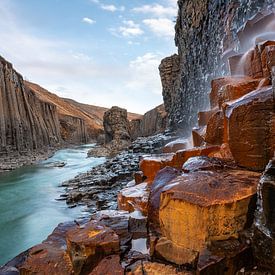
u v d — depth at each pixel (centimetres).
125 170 2130
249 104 467
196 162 538
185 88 3250
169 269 388
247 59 826
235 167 496
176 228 396
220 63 1770
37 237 1184
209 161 530
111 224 572
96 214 652
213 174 455
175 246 399
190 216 379
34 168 3494
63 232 575
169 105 4553
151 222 480
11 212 1553
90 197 1695
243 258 357
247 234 370
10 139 4575
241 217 378
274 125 434
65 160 4581
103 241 448
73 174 2966
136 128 8350
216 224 369
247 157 478
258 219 356
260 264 347
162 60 4678
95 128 15400
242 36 1111
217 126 692
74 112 16675
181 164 730
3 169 3291
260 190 349
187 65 3195
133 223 553
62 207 1593
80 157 5197
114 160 2797
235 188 394
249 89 666
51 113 9138
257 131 457
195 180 433
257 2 1183
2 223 1372
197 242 375
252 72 772
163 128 5209
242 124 479
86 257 436
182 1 3466
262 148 453
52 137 8012
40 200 1792
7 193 2055
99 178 2050
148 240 479
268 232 333
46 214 1486
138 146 3216
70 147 8919
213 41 2052
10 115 4712
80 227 516
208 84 2183
